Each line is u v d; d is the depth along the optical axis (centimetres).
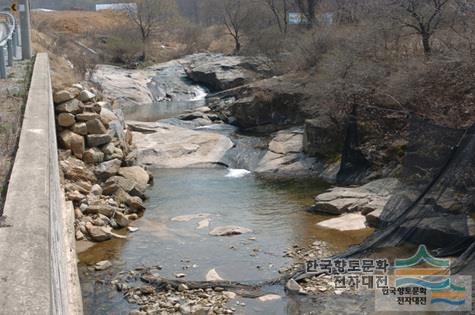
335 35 2242
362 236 1061
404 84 1473
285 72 2597
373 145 1493
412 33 1712
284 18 3534
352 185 1454
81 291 855
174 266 955
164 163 1778
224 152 1861
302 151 1764
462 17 1627
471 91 1325
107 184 1306
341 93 1603
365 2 2233
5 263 269
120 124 1670
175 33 5056
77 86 1532
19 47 2070
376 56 1747
